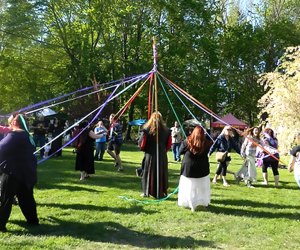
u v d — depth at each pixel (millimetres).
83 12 29938
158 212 7039
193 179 7312
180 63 32344
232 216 6969
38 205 7242
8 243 5219
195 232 5996
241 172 10375
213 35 34375
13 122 5863
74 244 5312
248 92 37375
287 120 15000
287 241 5680
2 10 28297
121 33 31734
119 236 5727
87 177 10430
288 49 16219
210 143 7426
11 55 30375
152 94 9289
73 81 30734
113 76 31031
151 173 8086
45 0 28641
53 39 31469
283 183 11062
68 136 21234
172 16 31500
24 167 5664
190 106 32000
